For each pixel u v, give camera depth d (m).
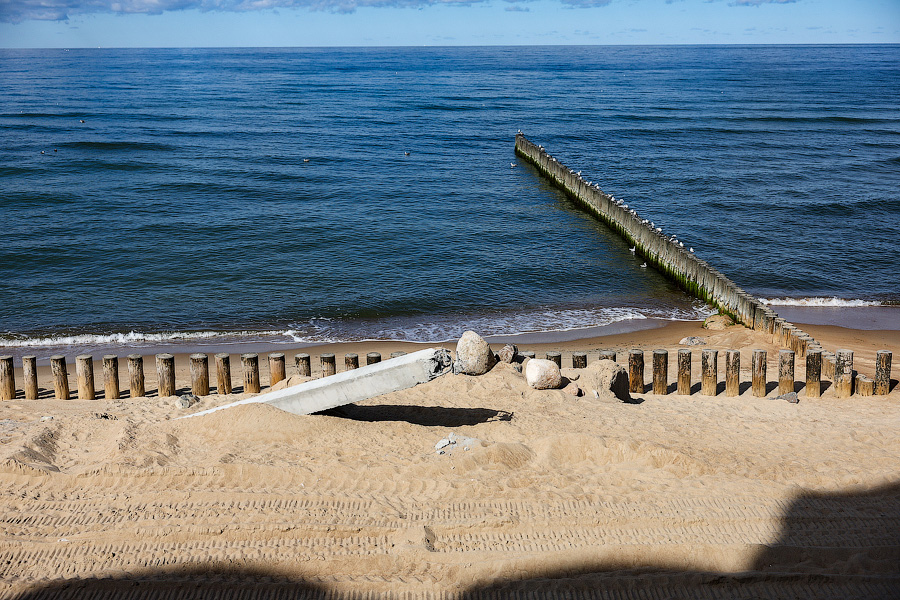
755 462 7.12
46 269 20.42
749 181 34.72
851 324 16.91
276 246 23.09
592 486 6.59
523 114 64.69
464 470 6.82
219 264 21.28
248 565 5.40
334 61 188.50
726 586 5.20
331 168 37.34
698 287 18.83
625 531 5.85
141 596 5.02
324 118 60.12
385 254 22.64
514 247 23.75
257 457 6.98
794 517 6.03
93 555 5.48
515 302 18.86
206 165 37.09
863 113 68.56
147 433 7.55
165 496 6.26
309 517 5.99
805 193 31.81
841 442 7.87
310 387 7.92
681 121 60.06
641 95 86.56
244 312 17.81
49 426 7.81
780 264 22.06
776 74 133.38
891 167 38.81
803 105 76.31
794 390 10.52
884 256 22.86
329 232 24.73
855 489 6.53
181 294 18.94
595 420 8.43
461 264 21.86
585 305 18.61
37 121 55.03
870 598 5.07
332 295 19.08
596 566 5.42
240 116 60.59
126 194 29.55
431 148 45.56
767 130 54.78
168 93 84.31
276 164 38.06
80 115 59.66
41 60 194.75
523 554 5.52
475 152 44.41
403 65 164.12
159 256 21.77
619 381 9.88
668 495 6.38
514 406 8.93
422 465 6.82
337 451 7.24
